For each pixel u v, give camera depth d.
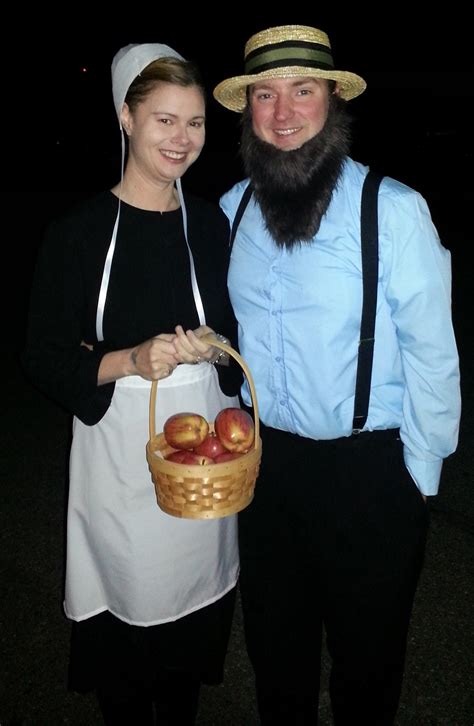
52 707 2.22
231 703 2.25
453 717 2.14
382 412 1.63
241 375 1.91
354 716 1.88
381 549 1.68
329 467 1.66
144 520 1.77
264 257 1.67
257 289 1.68
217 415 1.70
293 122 1.57
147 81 1.56
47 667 2.39
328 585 1.77
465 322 6.08
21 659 2.43
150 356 1.52
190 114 1.60
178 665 1.97
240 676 2.36
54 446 3.99
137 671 1.96
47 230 1.70
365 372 1.58
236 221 1.77
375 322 1.57
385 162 17.05
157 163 1.64
